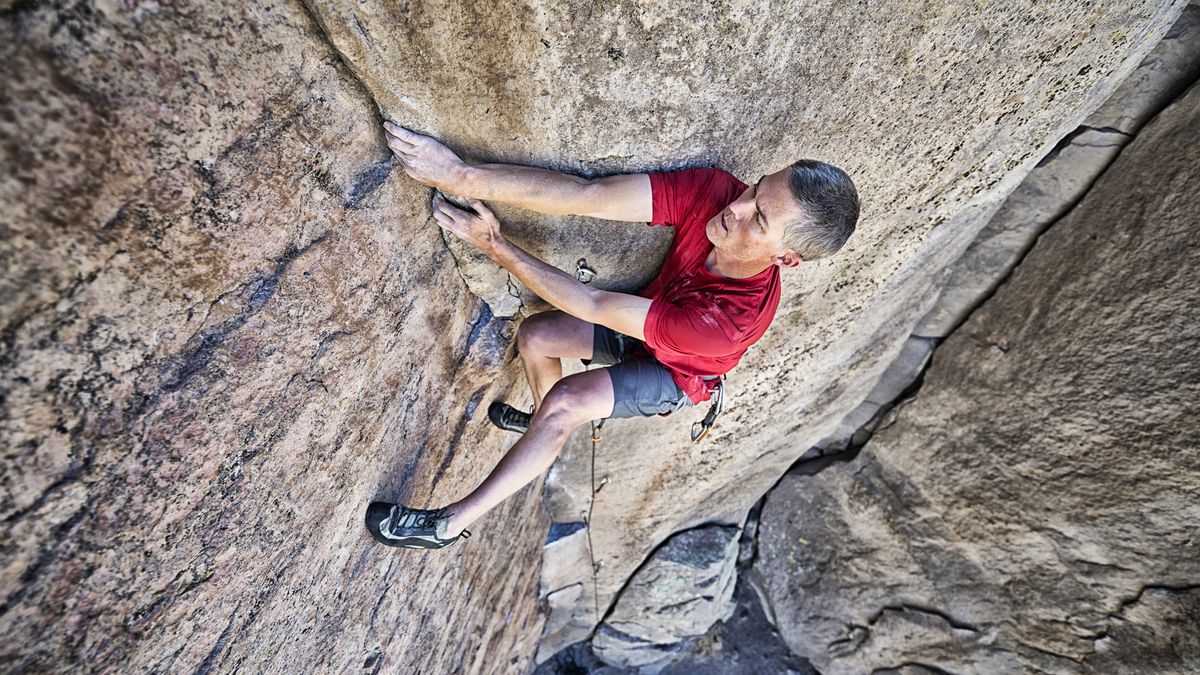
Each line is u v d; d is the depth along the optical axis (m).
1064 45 2.23
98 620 1.28
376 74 1.56
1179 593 3.66
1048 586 4.30
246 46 1.26
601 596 5.44
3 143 0.92
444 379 2.44
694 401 2.34
